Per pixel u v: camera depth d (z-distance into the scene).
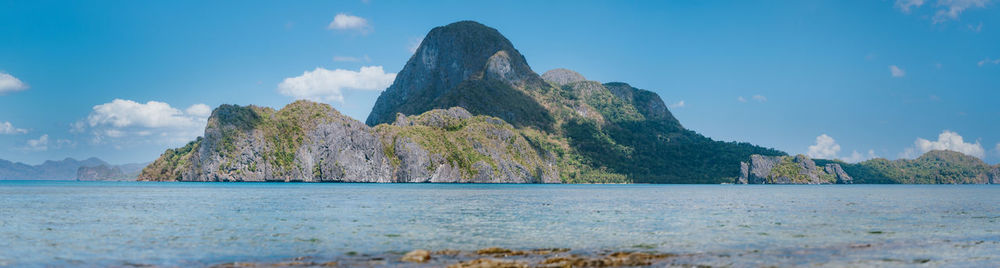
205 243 54.84
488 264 40.28
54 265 43.56
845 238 60.69
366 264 43.03
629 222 77.81
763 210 104.38
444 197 153.00
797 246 54.06
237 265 42.44
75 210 94.44
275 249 51.22
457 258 45.22
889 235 63.56
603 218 84.06
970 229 70.38
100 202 119.38
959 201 147.62
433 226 71.31
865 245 54.50
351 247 52.69
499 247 53.38
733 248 52.69
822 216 89.56
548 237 61.22
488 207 108.25
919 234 64.69
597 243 56.41
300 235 61.22
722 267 42.69
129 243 54.69
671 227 71.50
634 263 43.38
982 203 135.88
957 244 55.66
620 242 57.12
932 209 109.25
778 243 56.34
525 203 124.44
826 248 52.56
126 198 139.00
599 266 42.16
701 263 44.09
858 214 94.19
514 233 64.69
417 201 128.88
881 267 44.06
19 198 137.62
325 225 71.31
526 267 40.25
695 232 65.88
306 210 96.19
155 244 54.09
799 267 43.38
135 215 84.62
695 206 117.00
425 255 44.62
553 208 106.62
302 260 44.91
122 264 43.78
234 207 103.56
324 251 50.12
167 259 46.00
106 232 62.97
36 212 89.75
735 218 85.00
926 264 45.38
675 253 49.12
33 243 54.53
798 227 71.75
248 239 57.75
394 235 61.88
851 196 189.38
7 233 61.88
